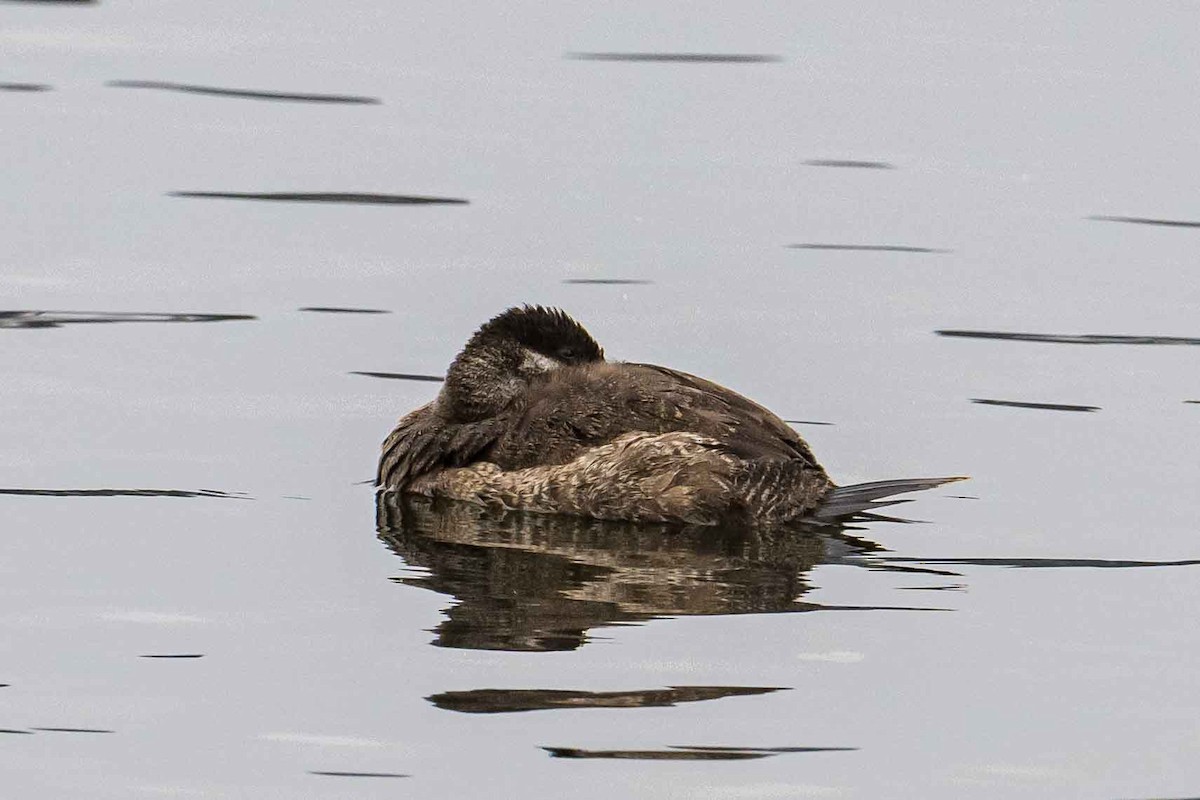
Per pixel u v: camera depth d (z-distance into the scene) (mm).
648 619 11516
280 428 15727
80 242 21078
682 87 28406
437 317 18969
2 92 27109
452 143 25406
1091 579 12281
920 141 26047
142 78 28391
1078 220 22797
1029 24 32500
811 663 10883
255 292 19578
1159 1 33656
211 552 12727
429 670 10734
